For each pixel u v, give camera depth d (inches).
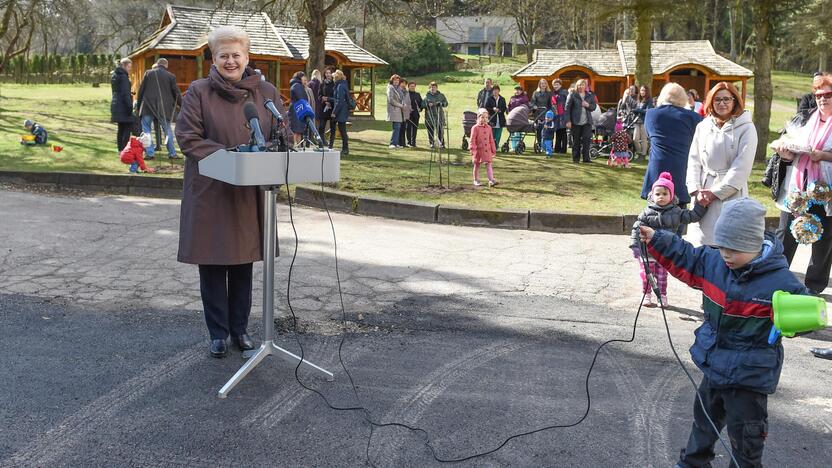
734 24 2564.0
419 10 923.4
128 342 217.9
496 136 752.3
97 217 381.4
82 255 309.0
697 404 143.3
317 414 177.0
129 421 170.2
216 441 162.6
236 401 182.5
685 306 273.7
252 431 167.6
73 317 236.7
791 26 1668.3
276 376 197.9
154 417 172.6
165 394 184.9
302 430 169.0
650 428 174.9
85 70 2182.6
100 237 340.2
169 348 214.7
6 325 227.1
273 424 171.3
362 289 278.7
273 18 938.7
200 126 191.3
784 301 122.0
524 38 2074.3
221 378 195.5
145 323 233.9
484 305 265.3
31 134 626.2
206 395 185.2
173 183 459.2
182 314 243.6
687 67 1242.6
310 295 269.1
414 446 163.2
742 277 129.6
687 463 146.0
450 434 169.2
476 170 510.3
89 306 247.6
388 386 194.4
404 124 765.3
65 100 1234.6
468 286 287.7
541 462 158.1
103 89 1779.0
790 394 198.7
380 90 1867.6
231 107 193.5
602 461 159.2
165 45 1115.9
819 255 280.7
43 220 367.2
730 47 2751.0
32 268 286.7
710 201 258.2
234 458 155.7
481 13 1223.5
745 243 127.3
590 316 257.9
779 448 168.2
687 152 278.1
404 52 2237.9
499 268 315.9
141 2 2225.6
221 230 195.0
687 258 137.1
